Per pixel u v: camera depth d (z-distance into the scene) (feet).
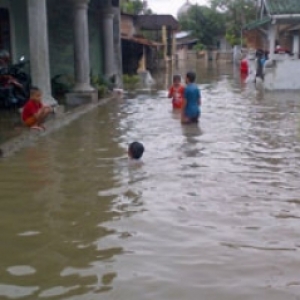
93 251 11.42
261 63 62.18
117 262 10.84
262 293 9.48
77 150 21.77
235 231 12.57
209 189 16.08
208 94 48.21
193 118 28.91
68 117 30.73
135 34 97.45
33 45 28.91
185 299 9.27
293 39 70.28
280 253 11.28
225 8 166.81
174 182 16.87
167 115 32.81
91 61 49.73
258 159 20.30
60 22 45.98
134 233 12.44
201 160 20.04
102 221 13.26
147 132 26.35
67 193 15.62
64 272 10.43
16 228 12.84
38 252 11.41
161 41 115.65
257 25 63.77
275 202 14.83
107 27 47.67
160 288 9.68
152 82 65.36
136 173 17.95
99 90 42.34
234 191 15.88
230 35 145.79
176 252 11.32
